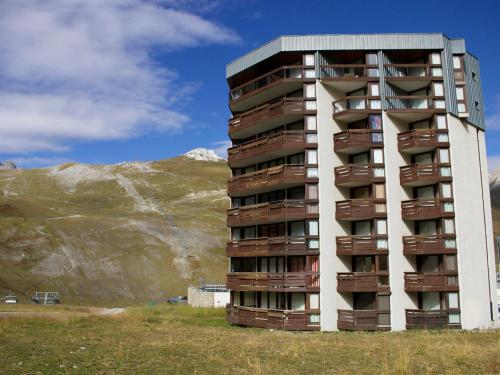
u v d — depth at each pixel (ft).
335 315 139.64
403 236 144.05
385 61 151.12
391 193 144.46
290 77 154.10
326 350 90.68
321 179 145.28
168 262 342.44
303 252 141.90
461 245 141.79
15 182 638.12
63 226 350.64
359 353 87.20
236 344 97.96
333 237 143.84
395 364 72.33
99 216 437.17
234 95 172.86
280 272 150.51
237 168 175.22
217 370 69.87
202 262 355.36
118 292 289.33
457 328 137.90
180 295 301.02
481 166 157.48
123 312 187.52
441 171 143.74
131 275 312.71
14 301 235.81
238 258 167.32
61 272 289.94
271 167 161.58
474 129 157.89
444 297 139.54
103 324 133.80
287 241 143.74
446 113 147.74
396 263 141.28
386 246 140.77
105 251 331.36
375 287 137.49
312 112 148.46
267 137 154.10
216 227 440.86
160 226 410.52
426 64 150.71
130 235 369.91
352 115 148.25
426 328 137.49
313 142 147.23
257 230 162.61
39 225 337.52
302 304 141.79
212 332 123.85
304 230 145.48
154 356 80.64
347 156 152.15
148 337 107.24
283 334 122.62
